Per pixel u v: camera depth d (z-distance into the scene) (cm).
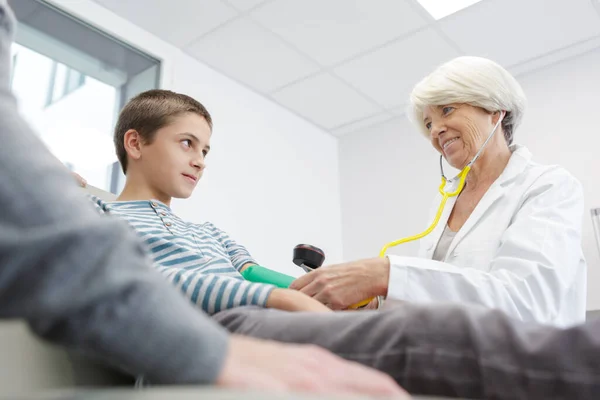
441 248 138
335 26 269
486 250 120
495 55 294
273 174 325
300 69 307
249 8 255
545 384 36
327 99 339
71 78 248
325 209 356
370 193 357
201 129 109
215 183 287
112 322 26
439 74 140
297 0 250
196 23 268
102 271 27
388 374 43
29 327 27
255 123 323
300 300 67
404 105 345
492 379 38
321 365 33
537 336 38
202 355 28
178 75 284
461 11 258
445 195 136
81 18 245
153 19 265
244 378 28
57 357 29
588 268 254
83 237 27
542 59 297
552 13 260
